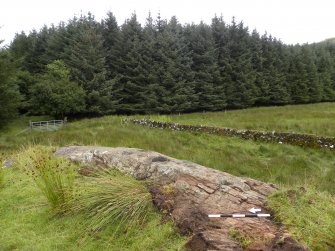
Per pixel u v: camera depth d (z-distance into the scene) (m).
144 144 10.38
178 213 3.53
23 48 38.78
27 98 30.16
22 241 3.54
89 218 3.93
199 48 34.78
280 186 4.29
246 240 2.91
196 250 2.93
